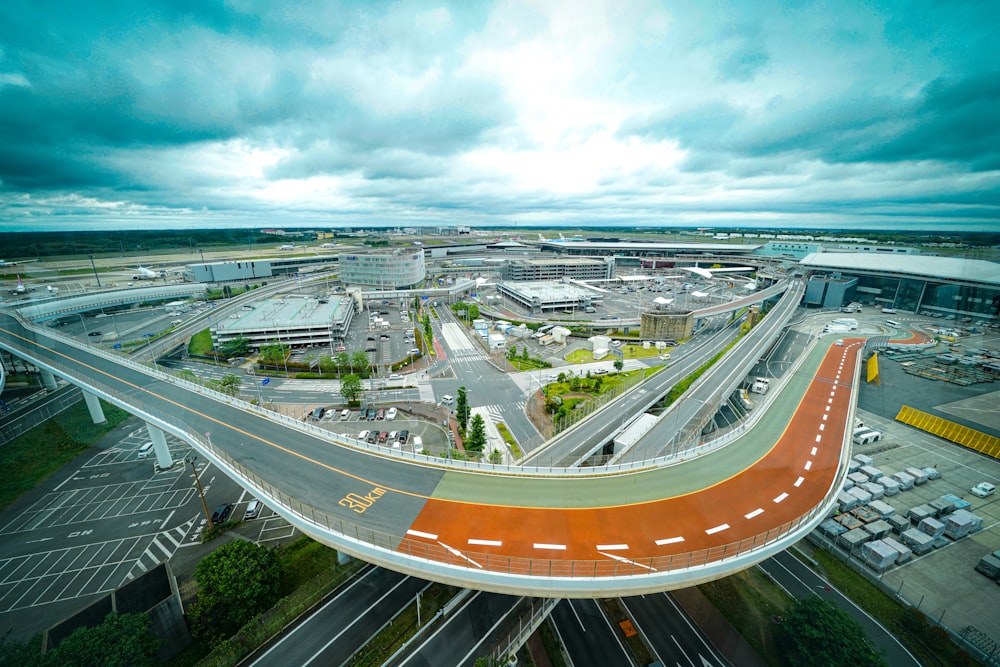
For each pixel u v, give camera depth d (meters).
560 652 42.19
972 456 72.38
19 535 56.84
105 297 136.00
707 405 74.69
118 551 54.19
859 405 89.38
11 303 112.56
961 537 55.69
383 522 39.28
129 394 69.88
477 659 36.69
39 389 100.94
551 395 93.56
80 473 70.00
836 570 51.72
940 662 41.16
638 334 143.75
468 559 34.44
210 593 42.41
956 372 82.50
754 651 42.62
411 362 115.44
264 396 93.81
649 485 45.12
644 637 44.16
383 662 37.41
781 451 53.34
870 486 63.53
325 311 142.50
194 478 68.81
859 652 37.28
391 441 75.38
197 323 136.12
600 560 34.31
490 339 129.38
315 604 43.69
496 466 48.06
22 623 45.03
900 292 163.62
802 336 143.12
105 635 35.34
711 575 34.09
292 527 57.84
